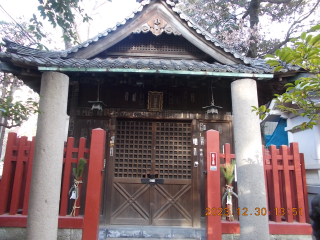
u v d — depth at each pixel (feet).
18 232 14.94
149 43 19.80
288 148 16.97
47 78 14.56
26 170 16.93
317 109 9.27
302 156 17.07
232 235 15.65
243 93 15.24
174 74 15.23
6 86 26.27
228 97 20.07
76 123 19.30
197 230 17.31
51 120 14.02
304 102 9.03
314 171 22.67
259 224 13.61
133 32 17.54
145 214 18.38
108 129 19.25
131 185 18.80
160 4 17.92
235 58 16.96
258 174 14.19
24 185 16.78
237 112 15.23
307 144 25.23
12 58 14.17
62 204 15.64
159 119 19.66
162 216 18.40
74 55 16.75
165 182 18.90
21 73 15.75
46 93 14.30
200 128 19.56
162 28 17.75
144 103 19.70
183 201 18.69
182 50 19.75
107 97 19.69
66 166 15.93
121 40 18.80
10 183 16.40
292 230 15.33
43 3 13.23
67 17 13.67
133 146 19.47
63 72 14.94
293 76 16.69
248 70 15.14
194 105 19.81
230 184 16.84
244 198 14.05
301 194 16.02
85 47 16.83
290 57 7.93
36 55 15.46
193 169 18.86
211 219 14.55
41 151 13.65
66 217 15.37
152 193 18.71
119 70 14.76
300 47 7.66
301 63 8.29
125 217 18.26
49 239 13.03
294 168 16.33
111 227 17.39
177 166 19.26
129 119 19.75
